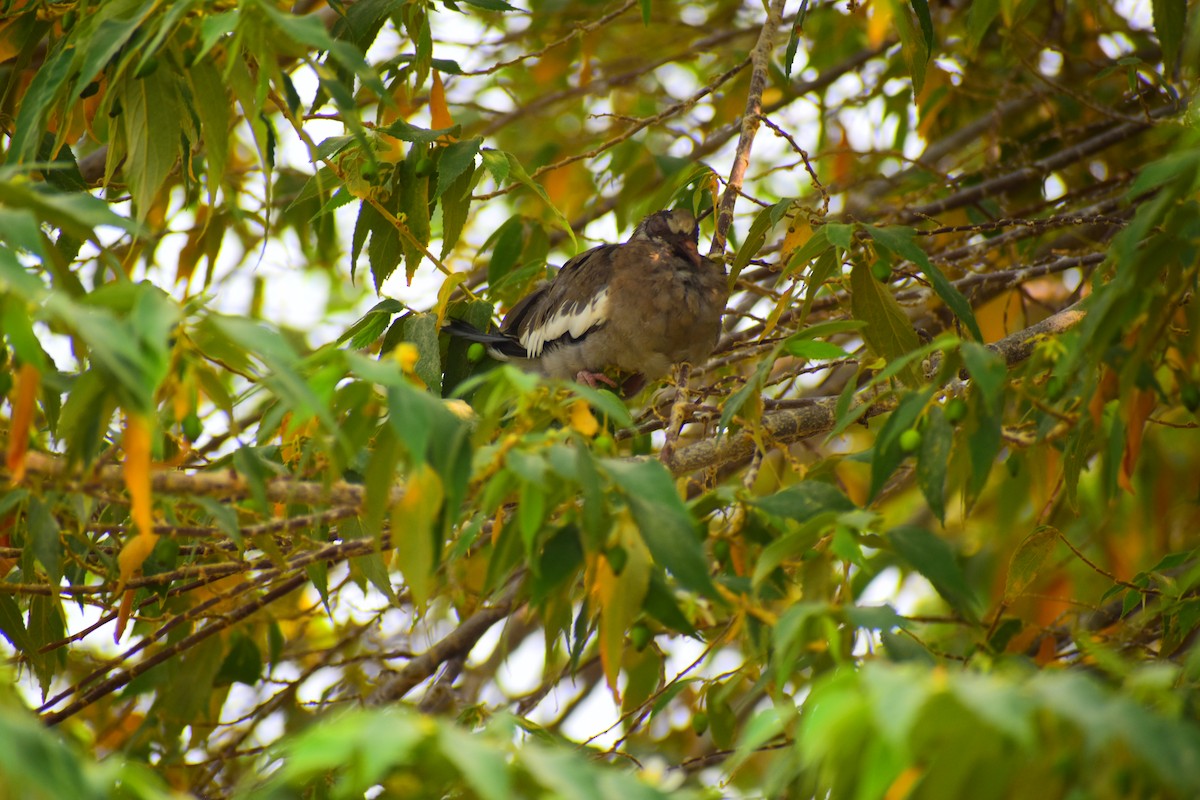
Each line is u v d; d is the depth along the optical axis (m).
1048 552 8.52
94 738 11.80
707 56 17.80
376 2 9.65
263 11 6.82
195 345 6.25
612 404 6.28
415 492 6.14
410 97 10.66
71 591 8.20
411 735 4.15
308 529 8.73
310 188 9.64
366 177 9.36
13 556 8.61
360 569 9.02
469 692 13.32
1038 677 4.45
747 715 12.85
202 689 10.54
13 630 8.65
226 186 7.89
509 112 15.43
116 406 5.95
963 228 10.72
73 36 7.82
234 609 10.40
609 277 12.41
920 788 4.71
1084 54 15.09
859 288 9.00
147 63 7.21
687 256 12.44
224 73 6.93
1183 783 3.97
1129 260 6.07
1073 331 6.94
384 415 7.56
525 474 5.61
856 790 4.82
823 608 5.71
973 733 4.46
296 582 9.66
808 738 4.19
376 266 10.00
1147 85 13.09
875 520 6.37
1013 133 15.38
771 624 6.38
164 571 9.16
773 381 9.92
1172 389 9.73
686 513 5.89
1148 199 11.80
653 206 12.23
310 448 6.88
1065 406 7.56
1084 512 12.98
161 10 7.26
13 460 5.26
